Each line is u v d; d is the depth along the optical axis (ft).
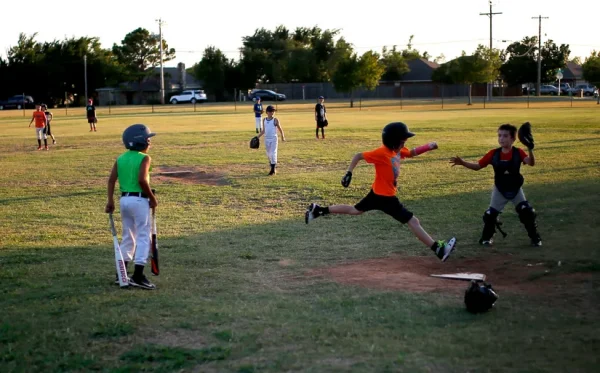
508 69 322.96
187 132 105.19
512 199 29.40
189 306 21.24
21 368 16.60
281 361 16.37
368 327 18.86
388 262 27.32
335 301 21.49
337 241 31.42
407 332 18.37
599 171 52.29
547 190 43.65
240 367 16.08
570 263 25.91
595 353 16.55
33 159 70.18
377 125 114.21
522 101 227.40
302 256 28.63
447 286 23.41
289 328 18.84
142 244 23.70
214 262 27.73
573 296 21.77
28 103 253.65
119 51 349.00
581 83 391.45
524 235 31.58
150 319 19.93
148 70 352.69
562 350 16.78
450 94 304.09
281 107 214.69
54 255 29.37
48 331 19.08
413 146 73.77
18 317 20.43
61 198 45.93
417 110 174.29
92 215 39.73
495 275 24.97
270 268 26.66
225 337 18.20
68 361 16.89
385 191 24.63
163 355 17.03
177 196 45.65
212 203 42.98
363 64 200.85
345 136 92.17
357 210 25.18
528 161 28.76
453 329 18.58
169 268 26.78
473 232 32.55
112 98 306.35
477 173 53.42
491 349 16.92
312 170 57.62
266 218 37.70
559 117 126.82
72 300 22.13
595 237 30.42
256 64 324.60
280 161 64.13
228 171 57.62
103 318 20.07
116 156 72.13
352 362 16.20
